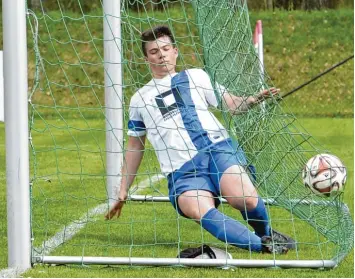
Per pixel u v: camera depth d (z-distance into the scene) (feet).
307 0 130.82
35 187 46.75
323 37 119.65
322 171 27.96
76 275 25.29
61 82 108.27
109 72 38.04
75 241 31.40
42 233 32.94
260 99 29.14
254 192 28.76
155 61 29.66
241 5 30.81
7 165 26.35
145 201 39.88
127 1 39.14
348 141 76.38
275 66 114.62
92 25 116.47
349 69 113.50
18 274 25.43
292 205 30.30
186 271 25.91
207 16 30.89
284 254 28.91
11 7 26.14
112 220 36.11
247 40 30.45
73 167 57.93
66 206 37.88
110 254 29.19
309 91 109.19
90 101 105.40
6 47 26.22
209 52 30.53
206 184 28.30
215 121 29.30
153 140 29.40
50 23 115.44
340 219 29.04
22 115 26.25
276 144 30.60
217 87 29.50
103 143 72.79
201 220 27.63
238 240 27.48
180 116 29.01
